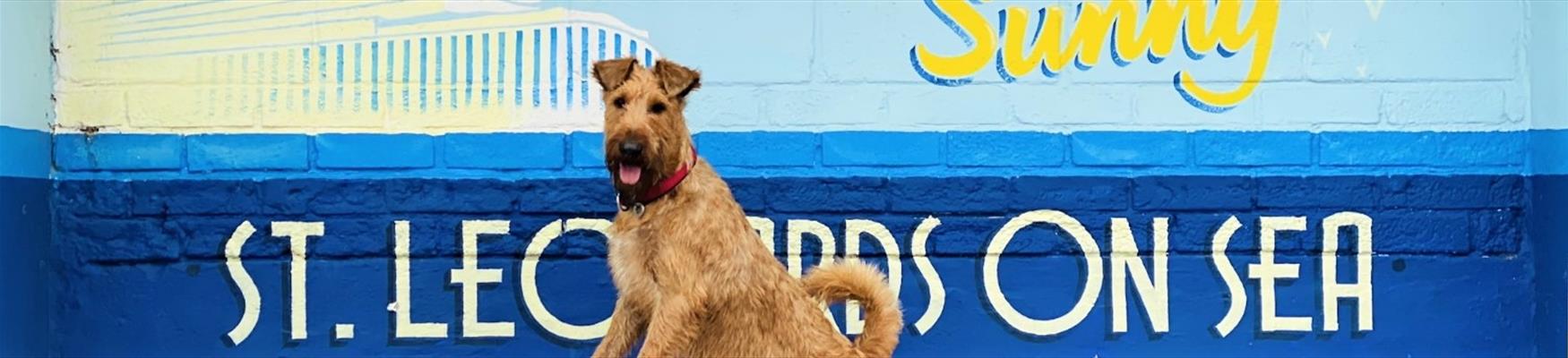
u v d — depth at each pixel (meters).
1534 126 5.98
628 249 4.79
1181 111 5.98
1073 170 5.98
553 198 5.96
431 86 5.94
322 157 5.94
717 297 4.75
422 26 5.93
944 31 5.96
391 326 5.98
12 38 5.60
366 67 5.93
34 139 5.78
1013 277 6.00
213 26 5.93
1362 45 5.98
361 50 5.93
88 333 5.97
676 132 4.75
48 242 5.92
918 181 5.97
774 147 5.95
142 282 5.97
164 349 5.97
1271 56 5.98
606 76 4.74
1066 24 5.97
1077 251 6.00
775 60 5.94
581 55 5.94
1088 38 5.97
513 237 5.96
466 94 5.94
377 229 5.96
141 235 5.96
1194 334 6.02
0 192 5.49
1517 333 6.02
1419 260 6.03
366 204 5.95
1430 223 6.02
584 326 6.00
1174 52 5.98
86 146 5.93
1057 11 5.97
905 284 5.99
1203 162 5.99
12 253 5.59
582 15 5.94
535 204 5.96
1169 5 5.97
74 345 5.97
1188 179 5.99
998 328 6.02
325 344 5.97
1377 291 6.03
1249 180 6.00
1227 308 6.02
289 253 5.96
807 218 5.96
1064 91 5.98
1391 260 6.03
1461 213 6.03
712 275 4.74
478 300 5.98
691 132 5.93
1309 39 5.98
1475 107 6.00
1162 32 5.98
